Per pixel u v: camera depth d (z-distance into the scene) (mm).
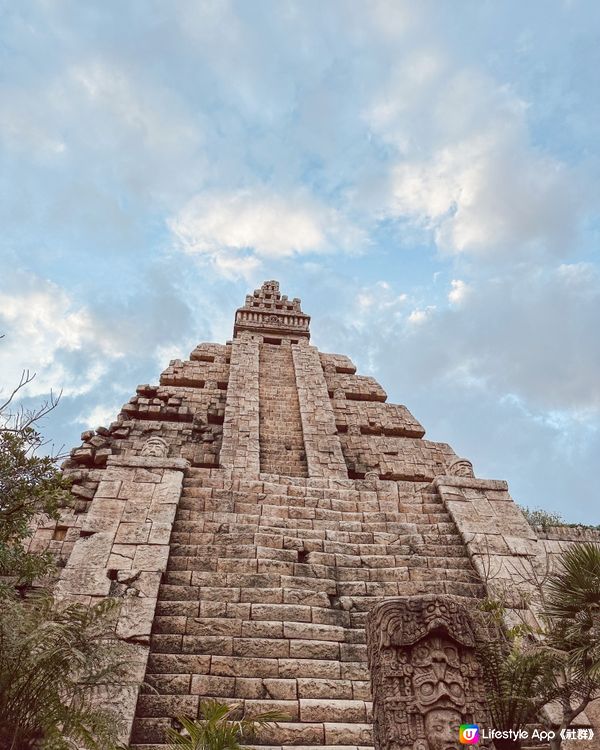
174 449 17719
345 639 8391
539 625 8633
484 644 6461
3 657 5301
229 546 9945
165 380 21594
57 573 9633
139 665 7270
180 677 7379
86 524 9797
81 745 6066
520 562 10219
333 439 18047
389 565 10039
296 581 9297
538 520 15461
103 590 8531
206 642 7973
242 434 17578
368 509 11867
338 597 9234
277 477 13039
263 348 23812
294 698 7371
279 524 10844
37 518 11609
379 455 19172
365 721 7176
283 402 20094
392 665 5727
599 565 6957
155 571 8945
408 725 5371
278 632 8289
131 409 19375
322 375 21797
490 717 5562
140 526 9883
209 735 5508
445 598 6184
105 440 17422
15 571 7605
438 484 12281
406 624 5926
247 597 8852
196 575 9180
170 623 8203
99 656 5840
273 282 28672
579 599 6797
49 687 5395
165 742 6617
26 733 5188
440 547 10562
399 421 21312
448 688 5562
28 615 5738
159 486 11000
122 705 6742
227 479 11984
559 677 6641
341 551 10312
